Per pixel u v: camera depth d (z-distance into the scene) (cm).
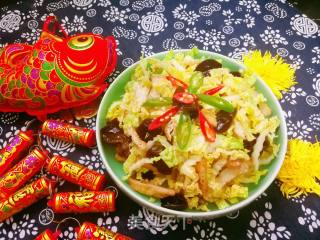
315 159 26
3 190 26
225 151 23
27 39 34
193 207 23
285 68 30
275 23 34
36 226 25
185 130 23
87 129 28
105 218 25
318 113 29
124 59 32
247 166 23
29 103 28
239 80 26
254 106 25
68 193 25
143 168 24
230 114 24
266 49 32
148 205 22
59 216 25
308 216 25
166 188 23
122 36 34
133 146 24
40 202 26
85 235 23
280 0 35
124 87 27
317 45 32
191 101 24
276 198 26
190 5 35
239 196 23
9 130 29
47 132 28
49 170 26
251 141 24
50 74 28
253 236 24
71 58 28
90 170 26
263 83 26
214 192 23
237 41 33
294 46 32
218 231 25
